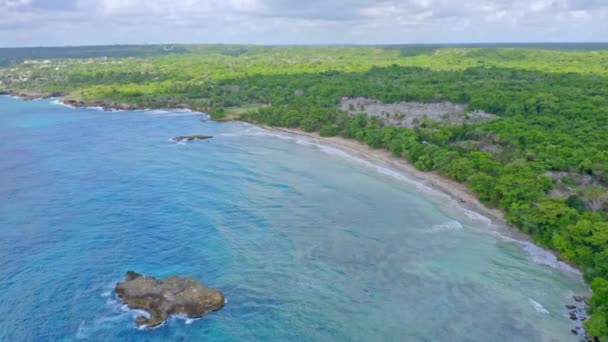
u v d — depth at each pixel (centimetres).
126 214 8431
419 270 6738
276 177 10688
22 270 6500
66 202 8925
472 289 6275
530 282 6425
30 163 11412
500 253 7200
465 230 7975
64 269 6544
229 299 6012
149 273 6519
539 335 5362
